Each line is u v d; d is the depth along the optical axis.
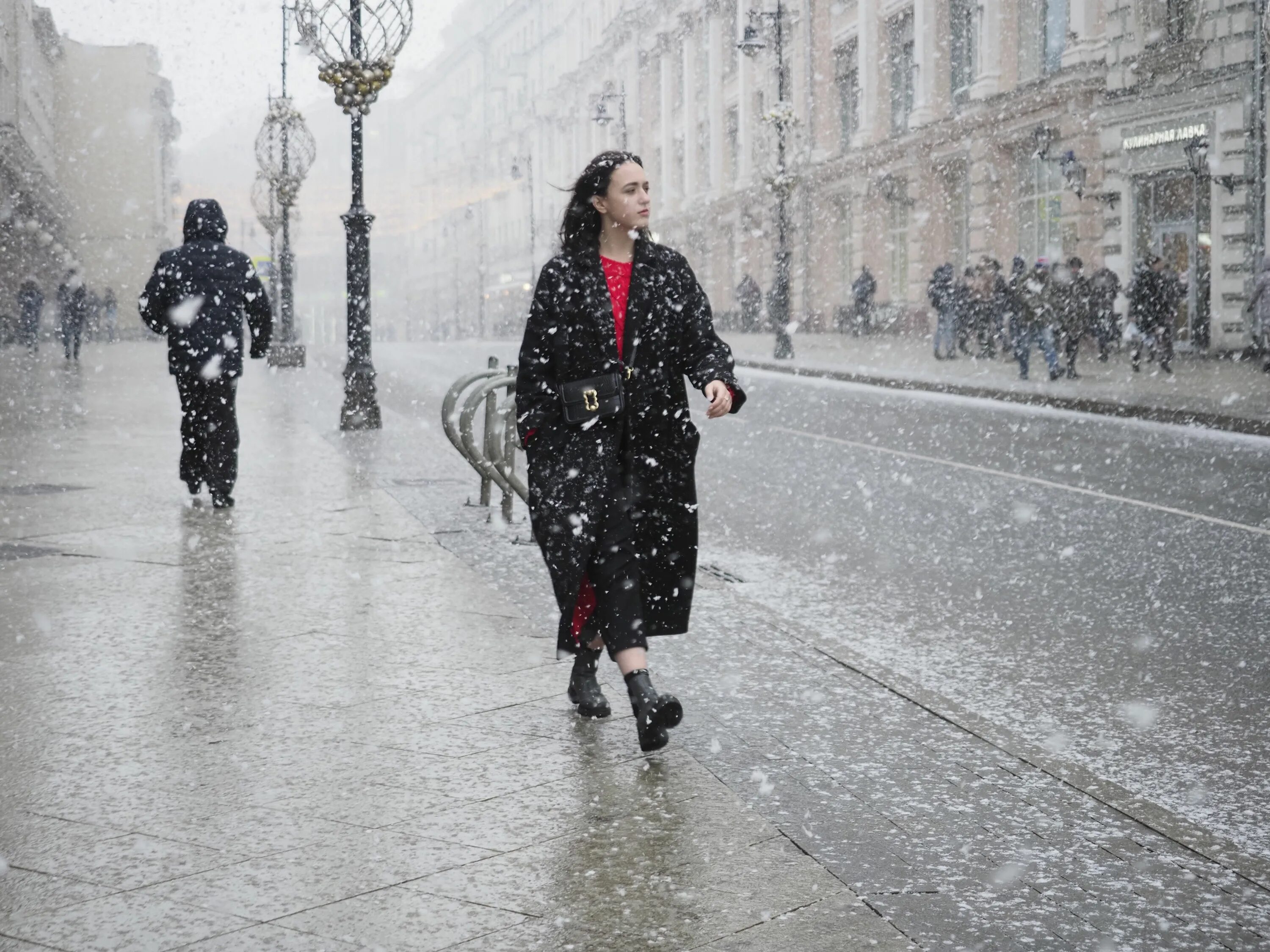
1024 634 5.92
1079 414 17.28
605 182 3.92
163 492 9.47
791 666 4.92
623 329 3.95
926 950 2.71
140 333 68.19
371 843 3.25
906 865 3.14
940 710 4.38
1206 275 25.45
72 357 32.94
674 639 5.29
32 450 12.21
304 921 2.82
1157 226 26.66
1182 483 10.69
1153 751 4.36
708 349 4.03
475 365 34.94
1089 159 28.58
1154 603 6.48
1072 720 4.70
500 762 3.85
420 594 6.11
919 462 12.30
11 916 2.85
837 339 40.12
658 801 3.54
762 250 49.69
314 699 4.48
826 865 3.14
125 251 69.94
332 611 5.75
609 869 3.09
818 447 13.60
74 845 3.24
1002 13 32.34
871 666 4.90
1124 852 3.24
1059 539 8.24
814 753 3.96
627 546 3.97
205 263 8.60
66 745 3.99
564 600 3.95
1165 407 16.28
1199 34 24.52
